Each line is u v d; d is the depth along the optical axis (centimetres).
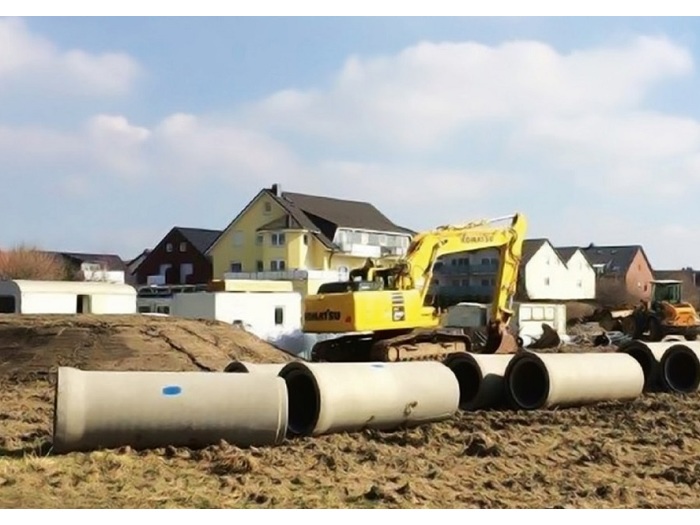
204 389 1010
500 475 971
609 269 8262
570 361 1489
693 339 3256
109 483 855
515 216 2381
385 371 1216
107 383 979
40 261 6253
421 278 2192
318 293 2186
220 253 6266
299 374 1171
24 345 2044
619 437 1229
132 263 8662
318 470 953
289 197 6203
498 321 2342
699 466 1035
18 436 1123
